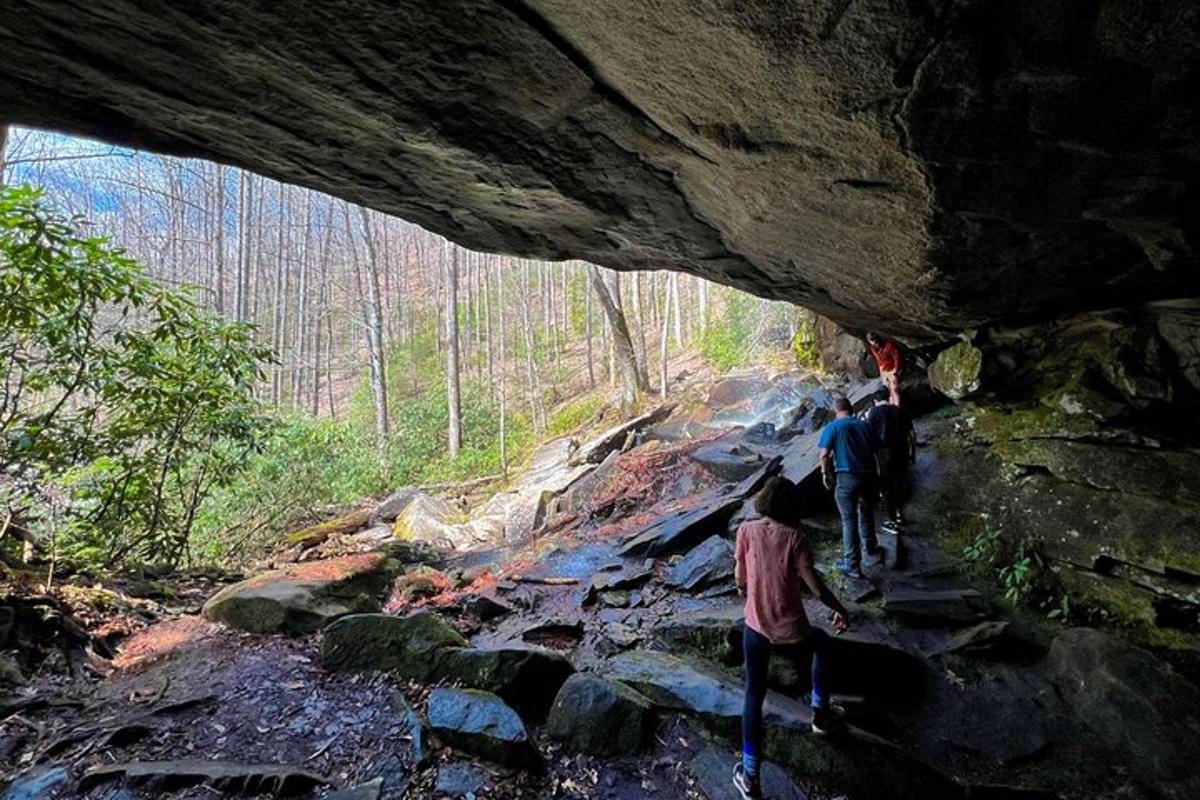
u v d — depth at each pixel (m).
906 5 1.63
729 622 4.36
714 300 21.27
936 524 5.74
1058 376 5.36
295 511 9.86
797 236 3.67
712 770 3.24
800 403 9.34
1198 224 2.68
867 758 3.28
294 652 4.11
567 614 5.25
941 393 6.71
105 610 4.37
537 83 2.33
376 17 1.98
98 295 4.65
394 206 3.76
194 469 7.06
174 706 3.27
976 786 3.24
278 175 3.32
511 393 21.81
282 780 2.71
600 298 14.88
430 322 30.73
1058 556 4.85
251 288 27.56
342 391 28.67
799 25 1.75
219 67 2.28
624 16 1.86
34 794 2.54
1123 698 3.66
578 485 9.85
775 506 3.33
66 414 5.86
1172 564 4.18
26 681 3.31
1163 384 4.54
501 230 4.14
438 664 3.76
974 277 3.88
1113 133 2.07
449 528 9.76
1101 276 3.81
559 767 3.20
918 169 2.47
